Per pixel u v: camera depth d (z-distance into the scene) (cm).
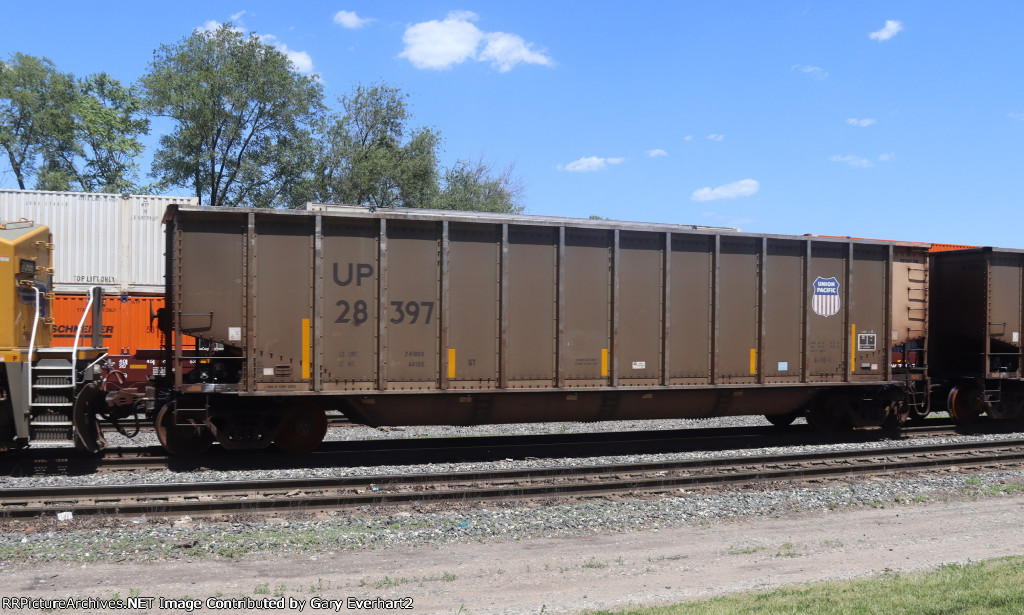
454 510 852
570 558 679
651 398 1268
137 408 1102
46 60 4191
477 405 1178
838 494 953
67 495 841
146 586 585
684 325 1261
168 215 1063
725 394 1310
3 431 957
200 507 809
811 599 521
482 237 1153
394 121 4247
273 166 4025
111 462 1056
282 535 729
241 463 1082
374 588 586
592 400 1235
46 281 1103
